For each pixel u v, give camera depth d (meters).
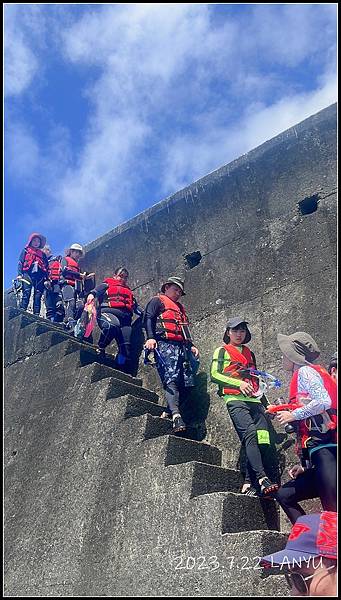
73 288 8.45
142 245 7.89
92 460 5.43
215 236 6.82
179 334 5.91
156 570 4.28
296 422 3.89
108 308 7.04
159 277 7.44
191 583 3.99
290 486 3.91
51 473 5.83
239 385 4.96
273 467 5.10
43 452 6.14
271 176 6.38
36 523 5.61
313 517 3.40
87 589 4.71
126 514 4.76
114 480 5.06
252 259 6.27
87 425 5.75
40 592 5.11
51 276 8.99
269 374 5.52
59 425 6.16
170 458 4.80
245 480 4.76
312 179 5.97
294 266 5.81
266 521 4.35
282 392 5.39
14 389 7.33
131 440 5.16
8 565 5.60
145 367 7.02
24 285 8.77
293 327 5.56
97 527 4.95
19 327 7.95
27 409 6.88
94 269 8.60
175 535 4.29
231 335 5.31
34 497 5.85
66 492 5.49
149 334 5.79
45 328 7.80
